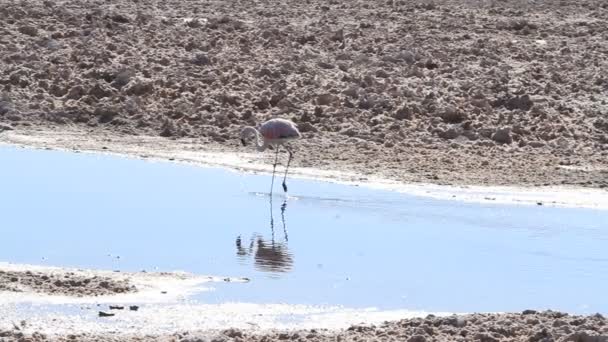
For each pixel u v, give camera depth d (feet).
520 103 192.34
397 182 151.94
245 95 188.65
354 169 158.30
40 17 232.12
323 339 84.89
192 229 124.26
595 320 89.15
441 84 201.36
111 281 101.30
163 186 145.69
